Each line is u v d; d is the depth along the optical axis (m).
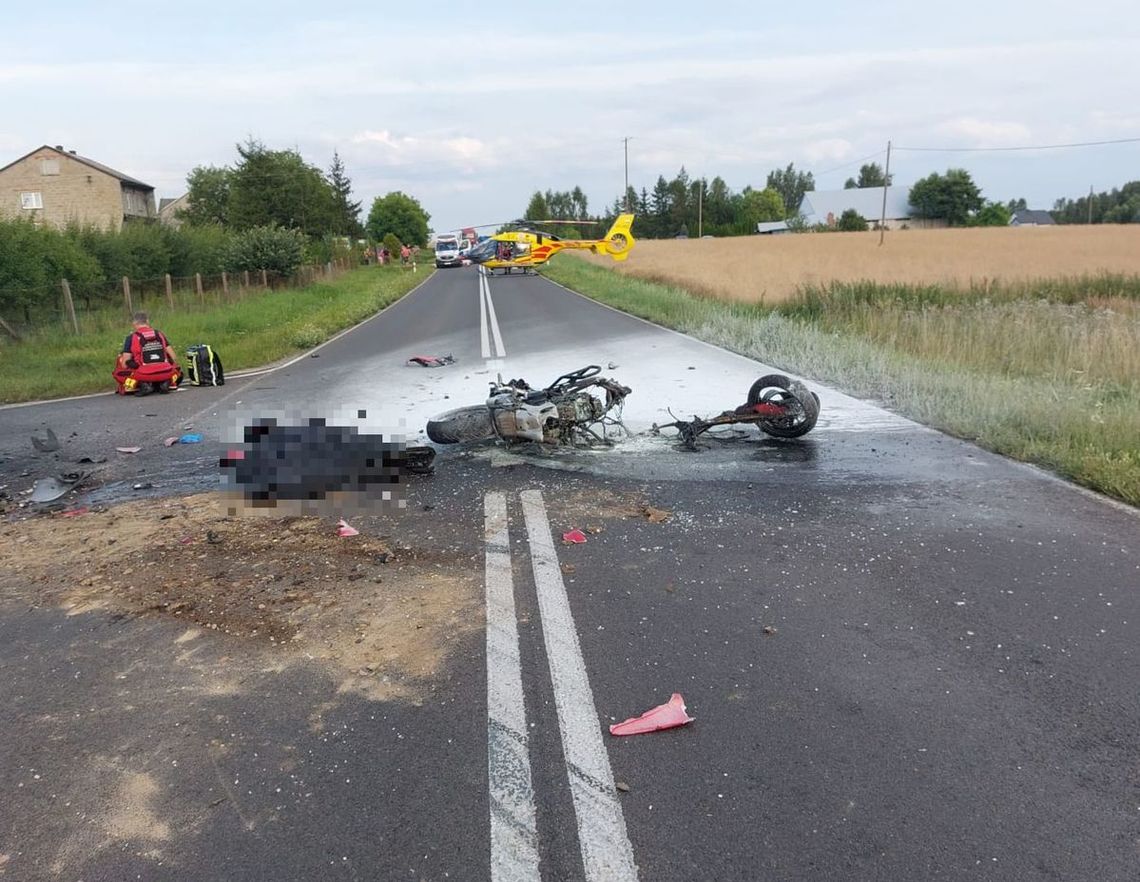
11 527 6.16
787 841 2.66
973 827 2.71
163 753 3.26
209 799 2.97
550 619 4.30
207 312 23.78
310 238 49.03
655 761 3.10
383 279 45.53
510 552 5.27
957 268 35.47
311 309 25.81
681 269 39.66
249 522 6.02
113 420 10.36
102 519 6.24
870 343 13.75
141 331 12.37
